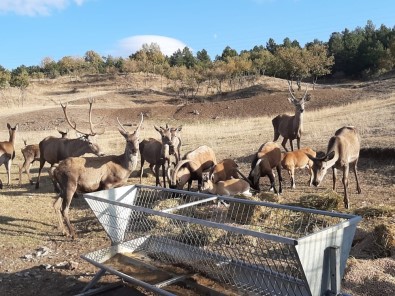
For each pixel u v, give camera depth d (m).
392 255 6.12
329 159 9.36
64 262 7.04
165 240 5.65
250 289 4.58
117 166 8.84
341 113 28.38
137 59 104.06
